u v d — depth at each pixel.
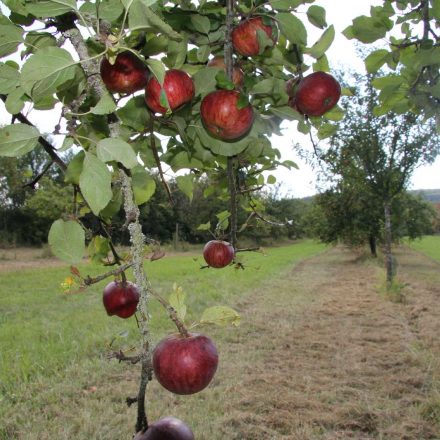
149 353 0.99
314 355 7.74
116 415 5.00
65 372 6.29
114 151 1.03
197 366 1.09
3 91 1.20
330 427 5.03
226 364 6.97
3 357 6.77
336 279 19.41
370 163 13.34
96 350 7.22
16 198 36.28
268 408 5.38
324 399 5.71
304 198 42.53
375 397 5.78
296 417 5.14
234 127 1.50
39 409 5.13
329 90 1.58
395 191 13.72
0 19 1.23
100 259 1.70
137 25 1.07
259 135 2.04
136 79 1.34
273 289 15.77
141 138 1.72
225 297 13.27
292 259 30.88
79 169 1.25
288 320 10.55
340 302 13.19
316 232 26.80
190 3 1.68
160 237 41.06
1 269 23.09
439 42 1.72
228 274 19.94
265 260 29.38
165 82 1.39
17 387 5.67
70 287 1.10
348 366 7.04
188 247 40.62
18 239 41.03
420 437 4.73
